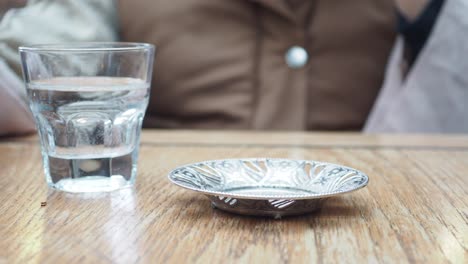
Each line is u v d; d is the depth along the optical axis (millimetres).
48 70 432
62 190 444
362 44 1050
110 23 1047
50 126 440
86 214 392
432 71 939
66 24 987
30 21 957
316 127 1050
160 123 1060
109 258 327
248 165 448
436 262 323
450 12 935
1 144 623
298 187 424
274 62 1038
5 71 811
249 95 1028
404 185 461
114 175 445
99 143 439
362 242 346
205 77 1025
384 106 994
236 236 353
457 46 925
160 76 1034
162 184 459
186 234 357
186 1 1026
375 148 606
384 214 391
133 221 379
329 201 417
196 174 424
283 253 331
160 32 1027
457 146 616
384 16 1054
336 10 1048
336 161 546
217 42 1029
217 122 1031
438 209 403
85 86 433
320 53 1049
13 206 410
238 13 1033
